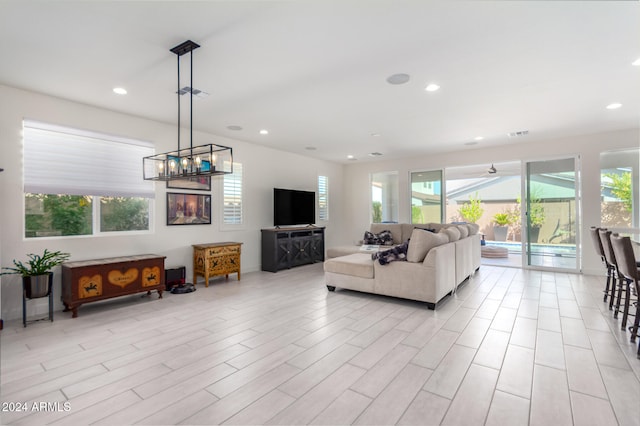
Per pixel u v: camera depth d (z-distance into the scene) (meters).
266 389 2.06
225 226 5.68
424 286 3.74
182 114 4.37
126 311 3.70
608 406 1.86
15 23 2.24
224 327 3.17
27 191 3.59
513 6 2.07
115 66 2.94
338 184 8.50
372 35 2.43
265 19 2.22
